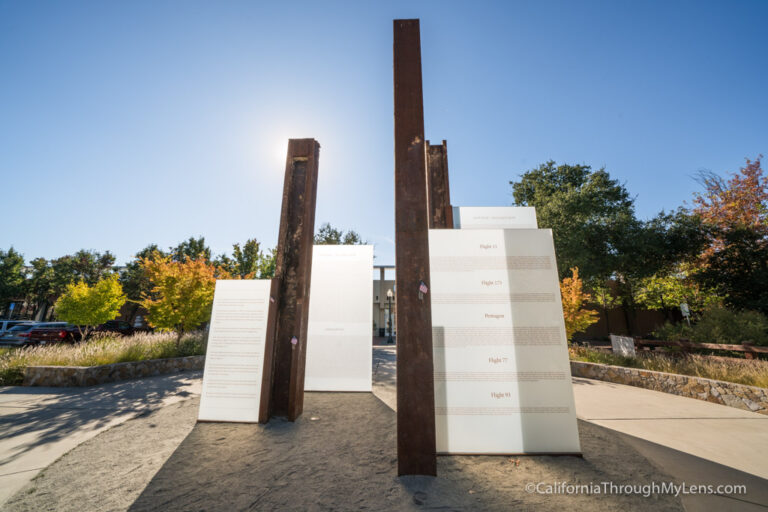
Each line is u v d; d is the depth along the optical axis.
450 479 2.89
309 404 5.54
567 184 20.34
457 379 3.79
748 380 5.79
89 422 4.27
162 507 2.35
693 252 15.76
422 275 3.37
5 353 8.32
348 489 2.68
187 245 24.53
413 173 3.62
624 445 3.72
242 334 4.86
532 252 4.18
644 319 20.53
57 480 2.71
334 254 7.58
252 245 15.80
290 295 5.18
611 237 17.50
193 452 3.39
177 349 9.53
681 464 3.20
